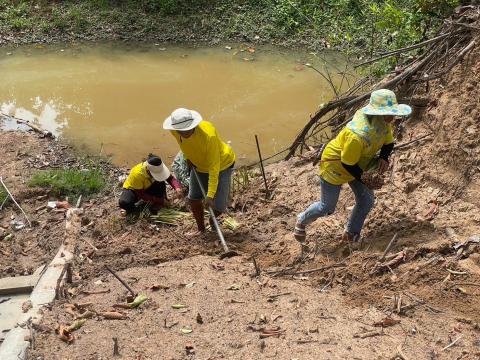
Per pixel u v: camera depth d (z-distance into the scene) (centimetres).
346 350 440
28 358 480
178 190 714
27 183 821
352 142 524
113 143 955
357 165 542
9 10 1459
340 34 1348
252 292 540
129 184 731
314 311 499
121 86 1160
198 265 607
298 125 1002
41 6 1488
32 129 993
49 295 577
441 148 664
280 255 625
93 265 637
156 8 1483
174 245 670
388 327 469
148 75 1212
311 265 592
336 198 577
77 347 484
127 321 514
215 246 658
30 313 547
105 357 465
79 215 745
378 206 638
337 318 486
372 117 525
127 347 475
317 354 437
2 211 772
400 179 669
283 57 1298
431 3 927
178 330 491
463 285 511
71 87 1156
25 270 652
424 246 559
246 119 1024
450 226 580
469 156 627
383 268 545
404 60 941
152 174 711
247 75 1210
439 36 775
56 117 1039
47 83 1175
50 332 511
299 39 1375
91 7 1490
